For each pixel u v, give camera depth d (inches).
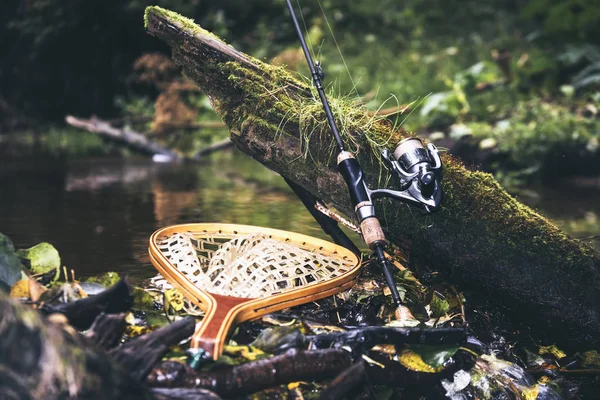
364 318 55.9
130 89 252.2
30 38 255.4
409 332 49.3
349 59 254.1
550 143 167.6
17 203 115.9
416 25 291.1
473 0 310.5
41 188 134.3
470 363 51.9
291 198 125.3
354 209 58.4
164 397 39.4
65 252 80.7
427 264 61.0
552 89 209.2
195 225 62.5
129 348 41.6
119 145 218.2
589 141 168.6
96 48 252.2
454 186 58.7
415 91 220.7
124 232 92.2
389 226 60.1
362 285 60.3
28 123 252.2
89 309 46.0
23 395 33.8
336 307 56.7
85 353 35.8
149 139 212.1
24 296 49.8
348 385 43.9
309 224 98.9
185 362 43.4
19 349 33.9
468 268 58.9
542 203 132.1
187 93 235.6
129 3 246.4
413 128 192.9
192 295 51.4
